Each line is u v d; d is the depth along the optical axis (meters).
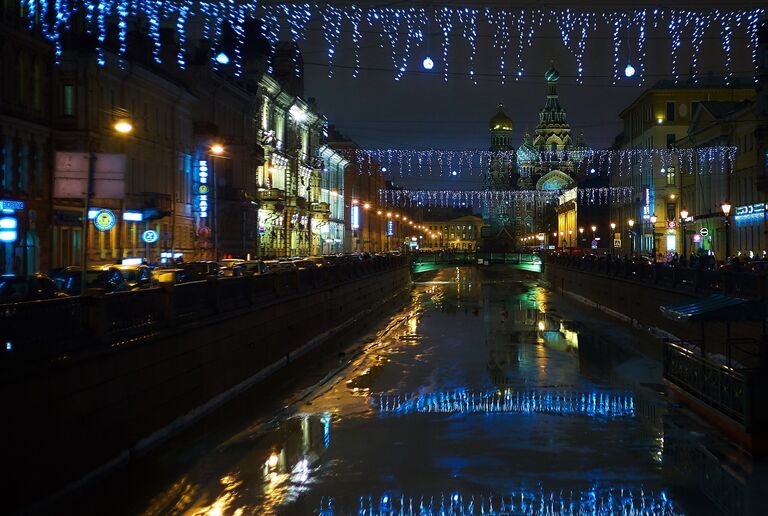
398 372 28.94
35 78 36.66
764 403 16.67
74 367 13.48
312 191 89.75
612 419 20.84
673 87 92.69
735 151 64.38
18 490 11.83
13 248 33.97
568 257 73.31
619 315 46.81
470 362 31.19
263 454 17.73
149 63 46.44
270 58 74.56
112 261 41.09
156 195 44.19
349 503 14.55
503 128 187.12
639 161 95.19
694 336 30.28
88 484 13.87
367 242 133.12
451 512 14.03
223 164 59.16
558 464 16.83
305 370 29.58
